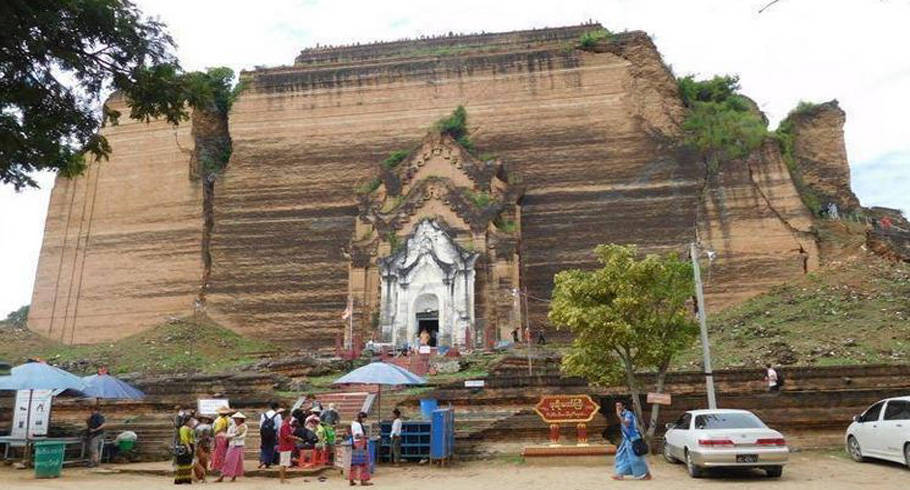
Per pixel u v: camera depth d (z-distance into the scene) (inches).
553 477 693.3
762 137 1872.5
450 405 928.3
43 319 2148.1
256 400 1039.0
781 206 1803.6
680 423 748.0
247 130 2197.3
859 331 1325.0
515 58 2091.5
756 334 1429.6
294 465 765.9
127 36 740.0
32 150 796.0
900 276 1576.0
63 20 709.9
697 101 2095.2
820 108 2185.0
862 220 2059.5
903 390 885.2
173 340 1926.7
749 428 674.8
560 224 1925.4
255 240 2089.1
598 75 2023.9
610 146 1959.9
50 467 733.9
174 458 768.3
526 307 1845.5
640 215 1882.4
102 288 2138.3
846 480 641.0
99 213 2210.9
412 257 1851.6
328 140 2139.5
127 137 2257.6
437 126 2059.5
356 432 674.2
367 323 1866.4
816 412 880.3
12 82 730.8
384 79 2156.7
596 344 876.6
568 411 826.2
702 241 1812.3
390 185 1978.3
